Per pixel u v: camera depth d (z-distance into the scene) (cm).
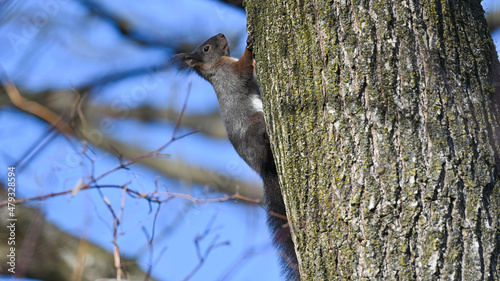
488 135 470
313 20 513
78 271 571
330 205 491
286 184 525
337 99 494
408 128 470
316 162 503
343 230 481
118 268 599
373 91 482
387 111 477
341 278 478
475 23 506
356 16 495
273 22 541
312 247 498
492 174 462
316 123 505
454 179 455
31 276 841
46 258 851
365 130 481
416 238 453
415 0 490
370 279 460
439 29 488
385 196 466
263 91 555
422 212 454
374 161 475
